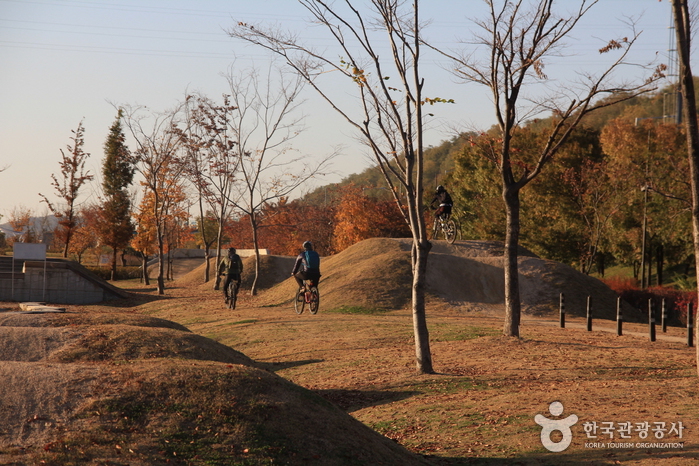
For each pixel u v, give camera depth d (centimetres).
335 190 6100
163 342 757
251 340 1667
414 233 1123
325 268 3247
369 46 1092
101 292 3005
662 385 880
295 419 523
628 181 4359
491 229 5175
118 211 5019
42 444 451
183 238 6181
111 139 4981
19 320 910
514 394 882
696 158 947
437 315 2220
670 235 4241
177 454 456
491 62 1394
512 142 4922
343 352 1414
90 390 536
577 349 1298
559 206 4800
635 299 2977
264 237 6450
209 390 543
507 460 595
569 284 2698
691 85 941
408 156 1113
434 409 840
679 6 933
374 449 524
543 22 1328
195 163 3309
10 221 7319
